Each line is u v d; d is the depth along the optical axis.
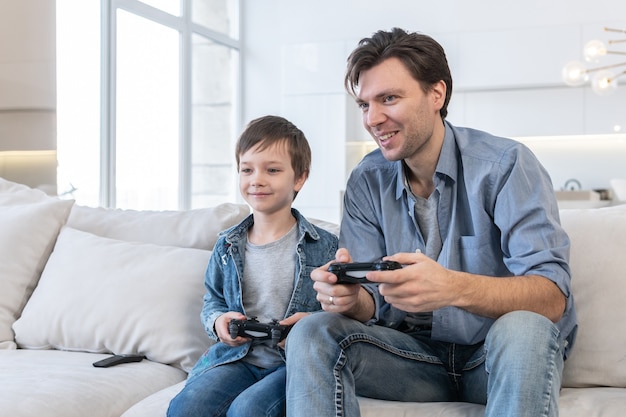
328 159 6.25
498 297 1.35
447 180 1.59
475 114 6.27
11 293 2.07
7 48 3.64
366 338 1.42
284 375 1.53
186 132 5.74
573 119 6.06
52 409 1.47
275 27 6.64
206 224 2.13
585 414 1.36
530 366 1.21
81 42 4.59
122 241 2.10
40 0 3.88
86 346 1.92
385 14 6.31
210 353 1.69
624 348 1.56
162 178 5.48
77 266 2.01
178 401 1.51
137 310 1.89
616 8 5.75
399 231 1.65
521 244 1.46
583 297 1.63
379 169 1.70
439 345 1.55
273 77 6.65
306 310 1.71
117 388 1.64
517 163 1.51
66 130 4.45
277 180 1.74
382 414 1.41
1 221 2.17
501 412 1.21
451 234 1.56
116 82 4.94
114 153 4.88
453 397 1.54
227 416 1.48
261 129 1.75
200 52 6.04
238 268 1.73
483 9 6.07
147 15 5.24
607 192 6.16
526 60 5.91
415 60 1.50
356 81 1.55
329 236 1.81
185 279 1.93
